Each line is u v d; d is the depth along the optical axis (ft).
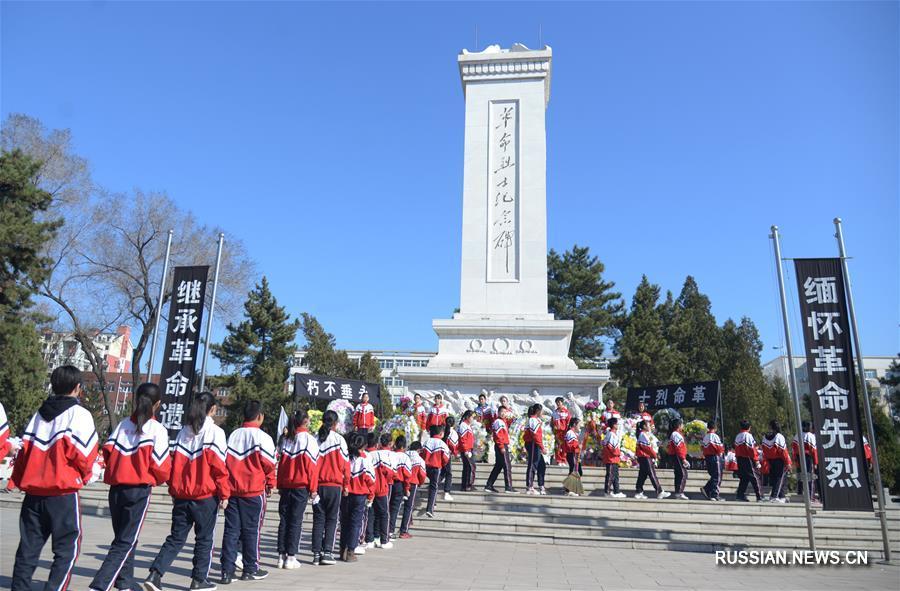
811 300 44.60
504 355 77.00
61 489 20.65
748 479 55.21
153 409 23.82
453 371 73.92
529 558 38.11
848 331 43.80
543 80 86.53
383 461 39.86
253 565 27.96
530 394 72.95
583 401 71.97
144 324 113.91
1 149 82.74
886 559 40.11
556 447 62.54
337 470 33.19
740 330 165.99
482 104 86.84
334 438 33.53
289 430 32.22
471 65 87.97
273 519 50.01
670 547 42.93
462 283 81.56
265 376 139.64
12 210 81.05
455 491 53.93
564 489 58.23
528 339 77.61
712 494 53.93
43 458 20.70
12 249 79.56
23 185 82.38
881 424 110.83
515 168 84.28
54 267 102.42
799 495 62.28
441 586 27.86
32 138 102.73
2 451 20.93
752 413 134.51
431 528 47.44
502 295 80.53
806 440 61.00
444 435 54.29
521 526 46.60
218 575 29.81
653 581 31.35
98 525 48.37
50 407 21.25
